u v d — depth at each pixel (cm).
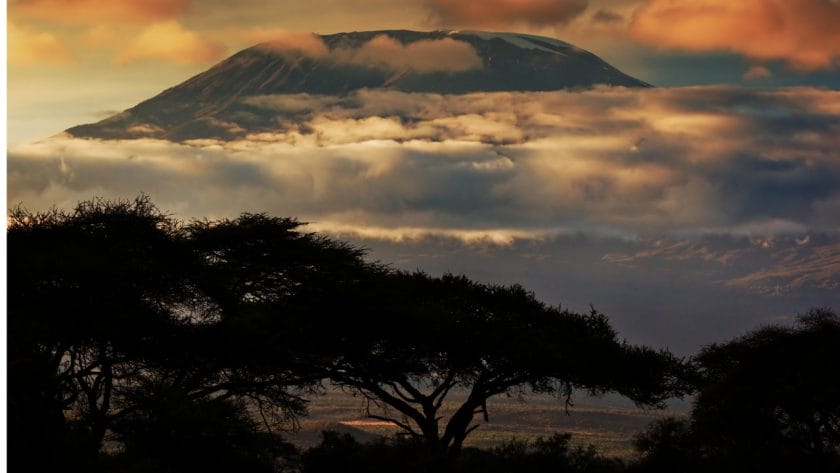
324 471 10356
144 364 11488
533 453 10975
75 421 9862
